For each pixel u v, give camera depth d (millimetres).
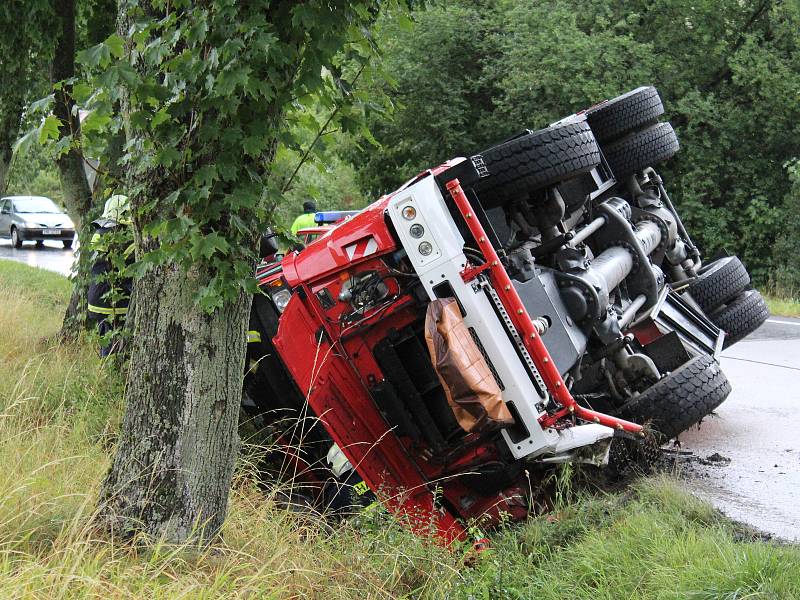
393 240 5469
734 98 21375
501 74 21625
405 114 22109
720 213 20969
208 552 4004
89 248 7582
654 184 8469
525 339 5125
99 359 7820
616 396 6469
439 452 5426
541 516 5273
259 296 6402
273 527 4543
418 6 4859
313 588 3965
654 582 4039
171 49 3807
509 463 5289
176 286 4098
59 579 3410
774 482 6117
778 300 18125
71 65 9664
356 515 5195
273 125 3965
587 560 4340
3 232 30641
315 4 3840
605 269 6531
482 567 4492
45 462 4859
